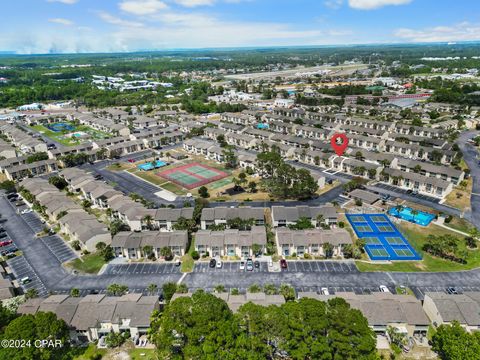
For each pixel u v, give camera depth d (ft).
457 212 416.67
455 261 326.85
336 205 439.63
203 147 653.71
